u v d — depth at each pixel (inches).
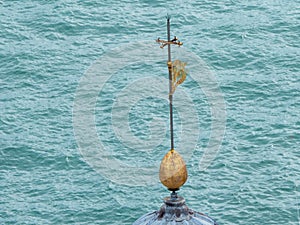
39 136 6781.5
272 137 6609.3
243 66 7829.7
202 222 1283.2
